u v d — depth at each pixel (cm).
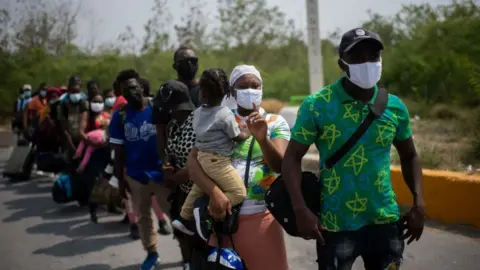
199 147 318
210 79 317
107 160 730
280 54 3036
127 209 633
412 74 1473
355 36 261
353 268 478
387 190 275
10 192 935
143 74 2481
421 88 1393
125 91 481
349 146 268
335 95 271
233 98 348
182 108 394
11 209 803
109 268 535
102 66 2553
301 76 2677
